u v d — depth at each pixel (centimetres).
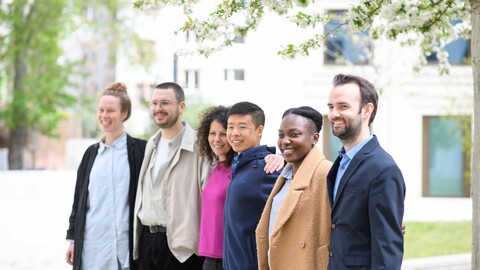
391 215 335
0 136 3244
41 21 2748
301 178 391
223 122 479
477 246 411
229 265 443
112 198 545
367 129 366
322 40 508
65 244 1082
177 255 509
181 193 512
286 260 391
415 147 1909
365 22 474
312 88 1894
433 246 1031
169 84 530
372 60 1631
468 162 1928
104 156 555
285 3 444
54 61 2873
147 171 534
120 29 2858
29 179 2047
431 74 1667
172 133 530
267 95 1855
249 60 1856
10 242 1093
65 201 1627
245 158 446
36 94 2817
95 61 3459
